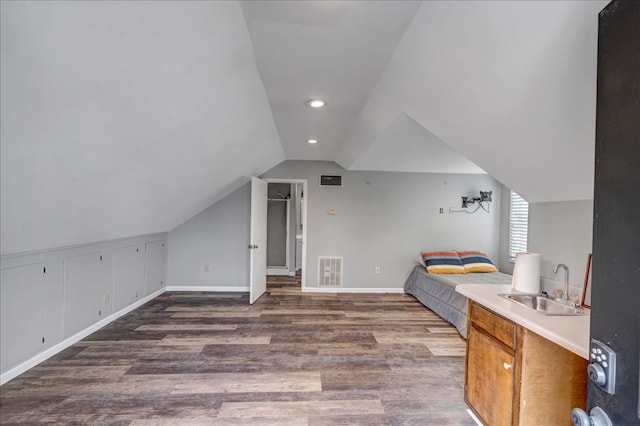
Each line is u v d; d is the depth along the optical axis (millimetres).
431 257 4652
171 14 1286
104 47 1249
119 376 2391
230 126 2736
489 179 5184
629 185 662
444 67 1619
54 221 2246
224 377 2400
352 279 5148
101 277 3375
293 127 3381
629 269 663
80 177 1964
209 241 5090
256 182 4543
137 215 3297
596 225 746
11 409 1981
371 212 5156
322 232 5145
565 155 1629
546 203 2150
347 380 2385
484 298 1918
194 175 3305
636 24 640
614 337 694
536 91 1377
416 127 2744
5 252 2164
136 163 2281
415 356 2801
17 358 2365
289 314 3941
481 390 1876
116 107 1611
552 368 1526
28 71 1138
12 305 2322
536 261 2109
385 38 1651
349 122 3133
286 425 1876
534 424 1524
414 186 5160
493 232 5160
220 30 1518
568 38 1093
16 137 1359
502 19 1176
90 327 3201
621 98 676
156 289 4695
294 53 1844
